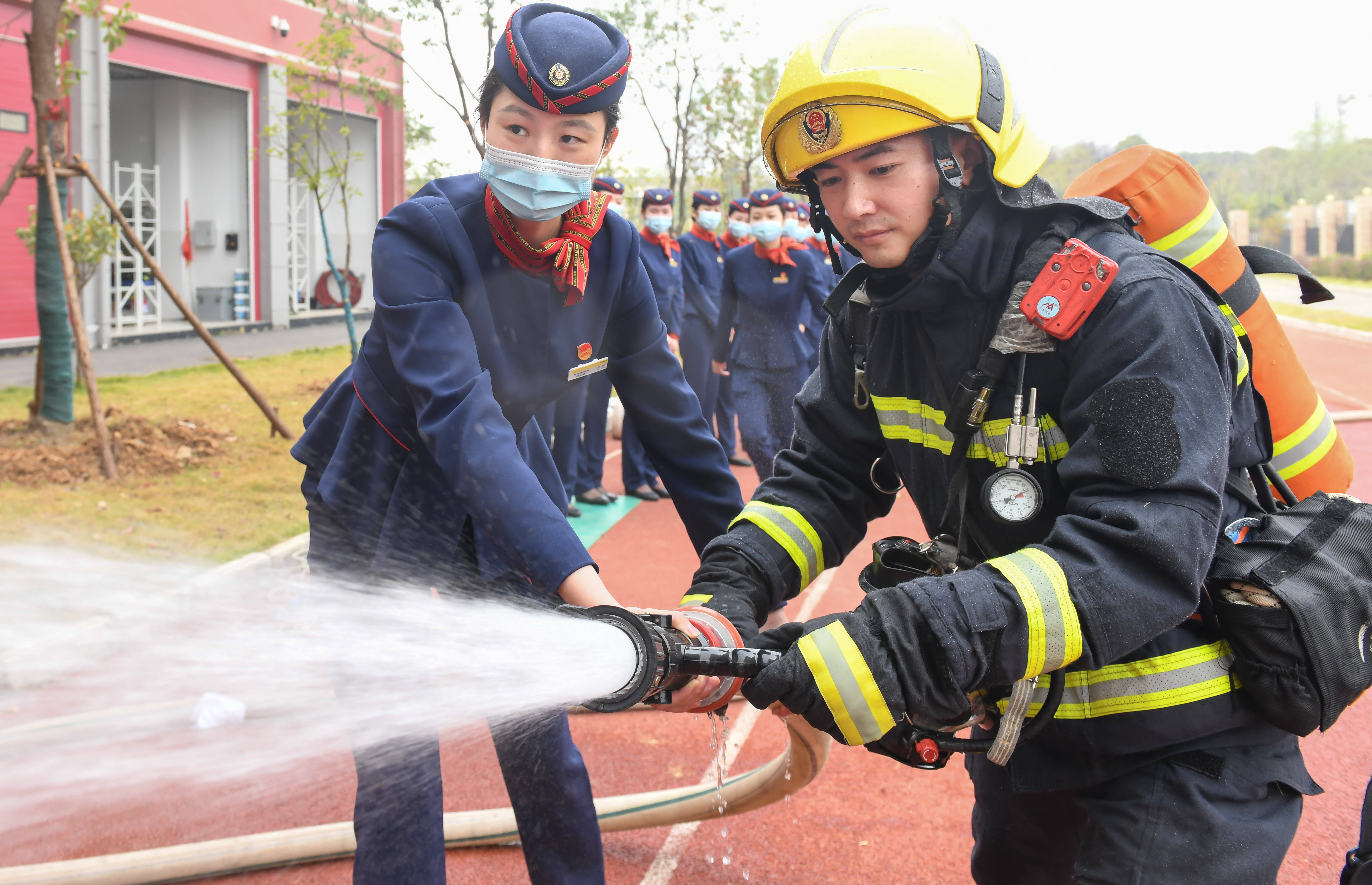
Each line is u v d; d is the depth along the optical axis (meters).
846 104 1.46
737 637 1.61
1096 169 2.07
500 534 1.72
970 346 1.58
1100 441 1.39
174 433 7.80
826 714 1.37
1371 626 1.50
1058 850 1.86
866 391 1.79
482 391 1.82
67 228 7.74
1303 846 3.00
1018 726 1.55
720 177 19.34
